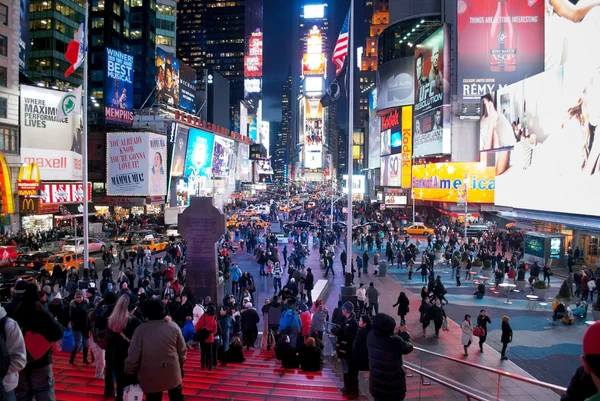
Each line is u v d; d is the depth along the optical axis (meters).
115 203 64.19
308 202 114.31
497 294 27.80
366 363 7.86
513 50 67.94
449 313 23.69
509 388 13.39
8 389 4.52
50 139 51.47
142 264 34.62
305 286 24.45
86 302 13.37
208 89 120.00
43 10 80.81
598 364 2.94
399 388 6.32
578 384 3.59
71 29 85.69
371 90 116.50
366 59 191.00
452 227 58.41
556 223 39.81
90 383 8.98
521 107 47.31
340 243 51.69
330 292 28.59
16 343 4.57
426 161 79.38
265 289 28.80
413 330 20.84
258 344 17.55
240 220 63.69
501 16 68.12
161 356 5.34
